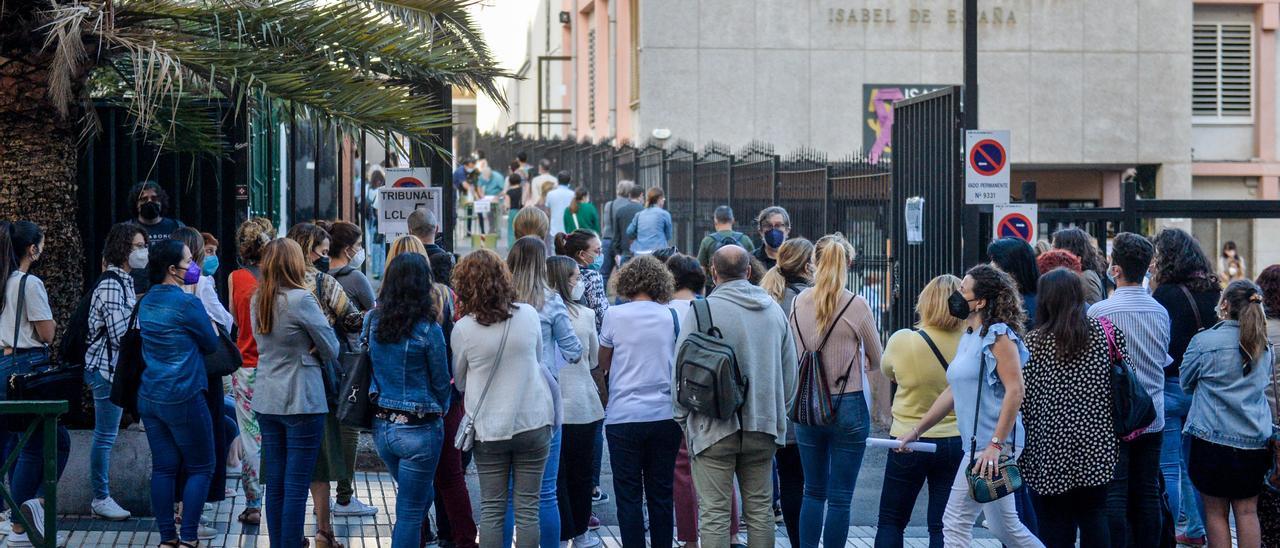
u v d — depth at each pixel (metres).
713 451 8.45
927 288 8.84
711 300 8.55
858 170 18.38
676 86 33.12
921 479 8.83
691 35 33.16
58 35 10.29
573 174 37.81
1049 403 8.09
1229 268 33.22
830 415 8.84
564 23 49.72
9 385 9.19
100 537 9.70
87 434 10.65
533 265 8.86
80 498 10.26
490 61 12.44
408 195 13.78
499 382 8.33
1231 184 36.47
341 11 11.52
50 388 9.26
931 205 14.80
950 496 8.47
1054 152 34.47
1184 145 34.78
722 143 33.22
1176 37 34.66
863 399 8.93
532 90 59.84
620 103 39.06
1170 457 9.88
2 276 9.32
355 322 9.36
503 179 40.88
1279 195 36.31
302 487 8.91
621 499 8.95
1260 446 9.08
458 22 12.74
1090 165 34.59
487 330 8.34
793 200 21.28
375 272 24.53
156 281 9.03
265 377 8.84
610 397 9.02
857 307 8.92
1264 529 9.32
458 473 9.18
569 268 9.12
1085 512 8.23
